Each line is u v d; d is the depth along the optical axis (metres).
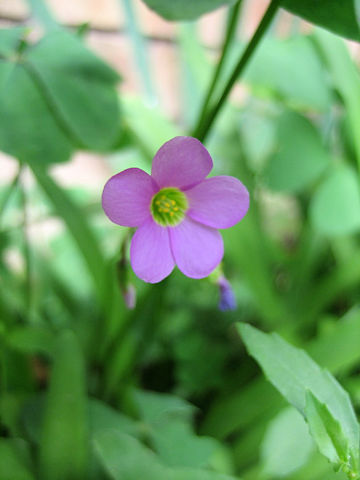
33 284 0.14
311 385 0.10
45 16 0.15
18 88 0.12
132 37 0.18
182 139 0.09
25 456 0.11
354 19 0.10
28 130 0.12
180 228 0.10
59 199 0.13
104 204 0.09
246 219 0.15
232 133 0.17
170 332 0.15
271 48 0.15
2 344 0.12
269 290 0.15
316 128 0.15
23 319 0.14
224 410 0.13
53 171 0.21
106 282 0.13
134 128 0.14
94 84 0.13
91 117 0.12
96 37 0.21
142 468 0.10
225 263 0.17
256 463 0.12
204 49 0.17
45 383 0.14
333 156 0.15
